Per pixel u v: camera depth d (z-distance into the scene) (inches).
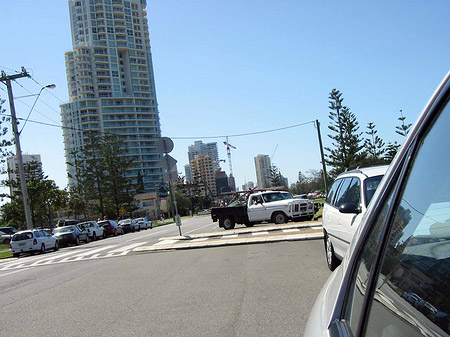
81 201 2829.7
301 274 323.9
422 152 65.0
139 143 5531.5
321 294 97.1
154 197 4692.4
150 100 5708.7
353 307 74.4
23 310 296.4
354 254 83.6
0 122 1344.7
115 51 5487.2
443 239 58.4
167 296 295.0
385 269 69.5
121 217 2842.0
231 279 331.9
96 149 2672.2
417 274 61.0
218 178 6033.5
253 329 208.2
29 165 2003.0
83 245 1222.3
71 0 5521.7
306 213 893.2
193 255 498.6
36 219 2193.7
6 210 2054.6
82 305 292.8
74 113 5295.3
